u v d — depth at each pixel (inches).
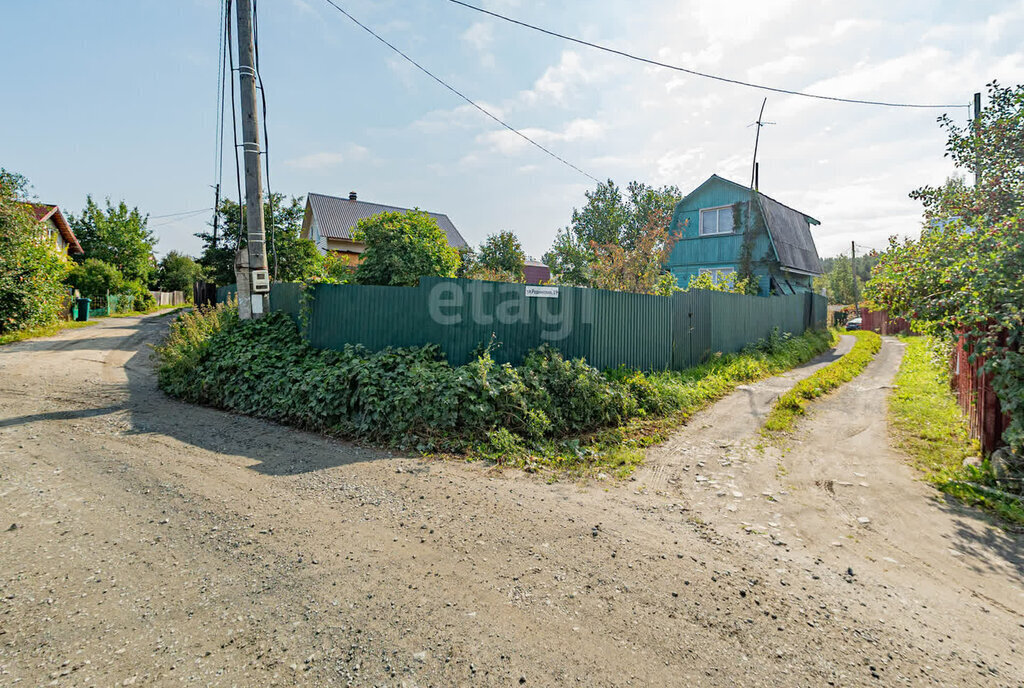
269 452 219.8
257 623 103.1
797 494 186.5
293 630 101.2
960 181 240.7
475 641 99.3
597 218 900.6
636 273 554.6
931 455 219.9
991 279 183.5
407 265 430.6
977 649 101.2
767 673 92.1
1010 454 185.2
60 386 328.8
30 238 623.5
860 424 284.0
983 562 137.2
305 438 242.5
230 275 836.0
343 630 101.7
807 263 887.1
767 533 154.8
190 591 114.2
